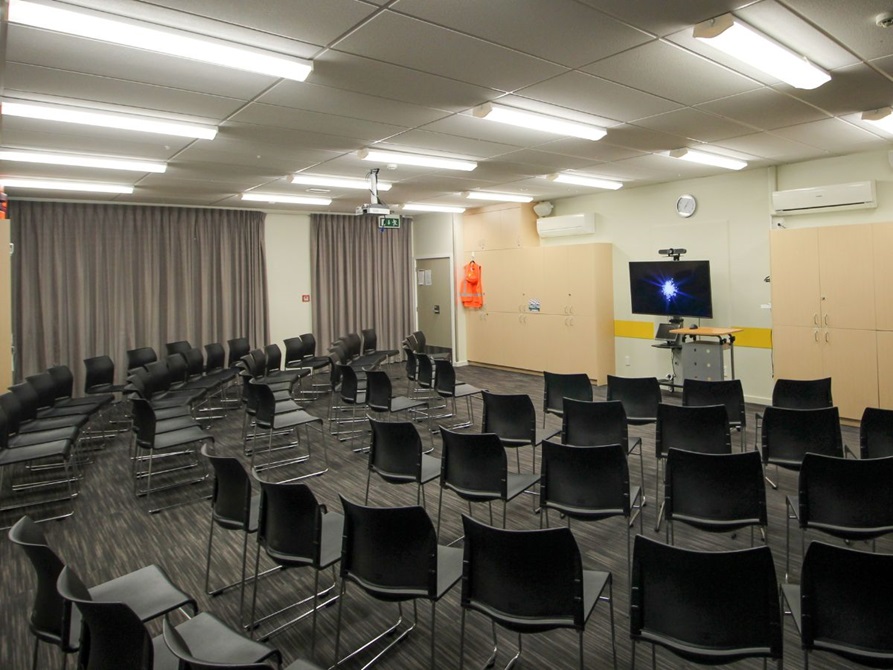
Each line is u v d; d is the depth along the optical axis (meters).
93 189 6.85
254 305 9.40
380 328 10.99
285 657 2.71
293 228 9.95
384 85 3.61
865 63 3.48
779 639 1.92
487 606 2.31
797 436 3.75
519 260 9.62
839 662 2.55
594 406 4.12
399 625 2.92
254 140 4.86
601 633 2.84
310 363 8.59
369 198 8.54
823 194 6.39
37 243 7.53
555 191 8.52
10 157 5.08
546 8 2.65
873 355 6.01
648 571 2.08
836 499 2.91
